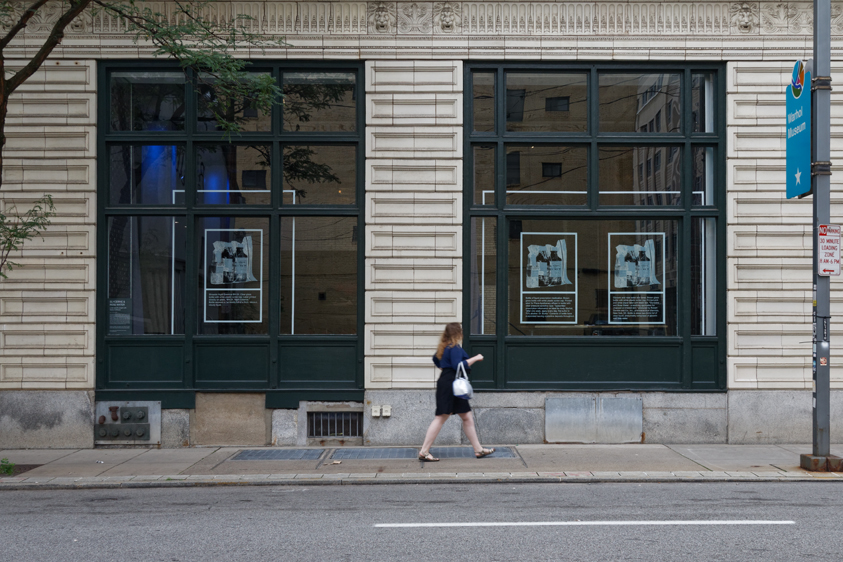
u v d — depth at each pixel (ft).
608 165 36.81
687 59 36.22
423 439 35.55
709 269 36.68
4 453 34.09
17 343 35.53
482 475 28.25
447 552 18.35
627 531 20.34
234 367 36.14
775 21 36.19
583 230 36.78
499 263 36.35
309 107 36.83
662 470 29.09
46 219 35.42
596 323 36.55
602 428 35.78
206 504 24.41
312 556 18.11
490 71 36.81
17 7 35.63
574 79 36.81
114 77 36.70
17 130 35.65
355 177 36.76
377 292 35.83
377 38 36.11
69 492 26.71
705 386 36.09
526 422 35.76
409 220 35.91
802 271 35.94
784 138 36.06
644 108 36.70
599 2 36.29
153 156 36.65
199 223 36.60
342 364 36.17
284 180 36.83
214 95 36.81
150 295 36.45
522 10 36.35
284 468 29.96
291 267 36.60
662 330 36.55
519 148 36.88
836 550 18.39
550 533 20.17
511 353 36.19
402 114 36.09
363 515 22.58
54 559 18.13
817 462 28.86
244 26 35.73
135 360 36.01
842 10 35.96
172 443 35.65
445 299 35.86
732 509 23.03
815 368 29.37
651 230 36.76
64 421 35.42
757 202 36.04
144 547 19.11
